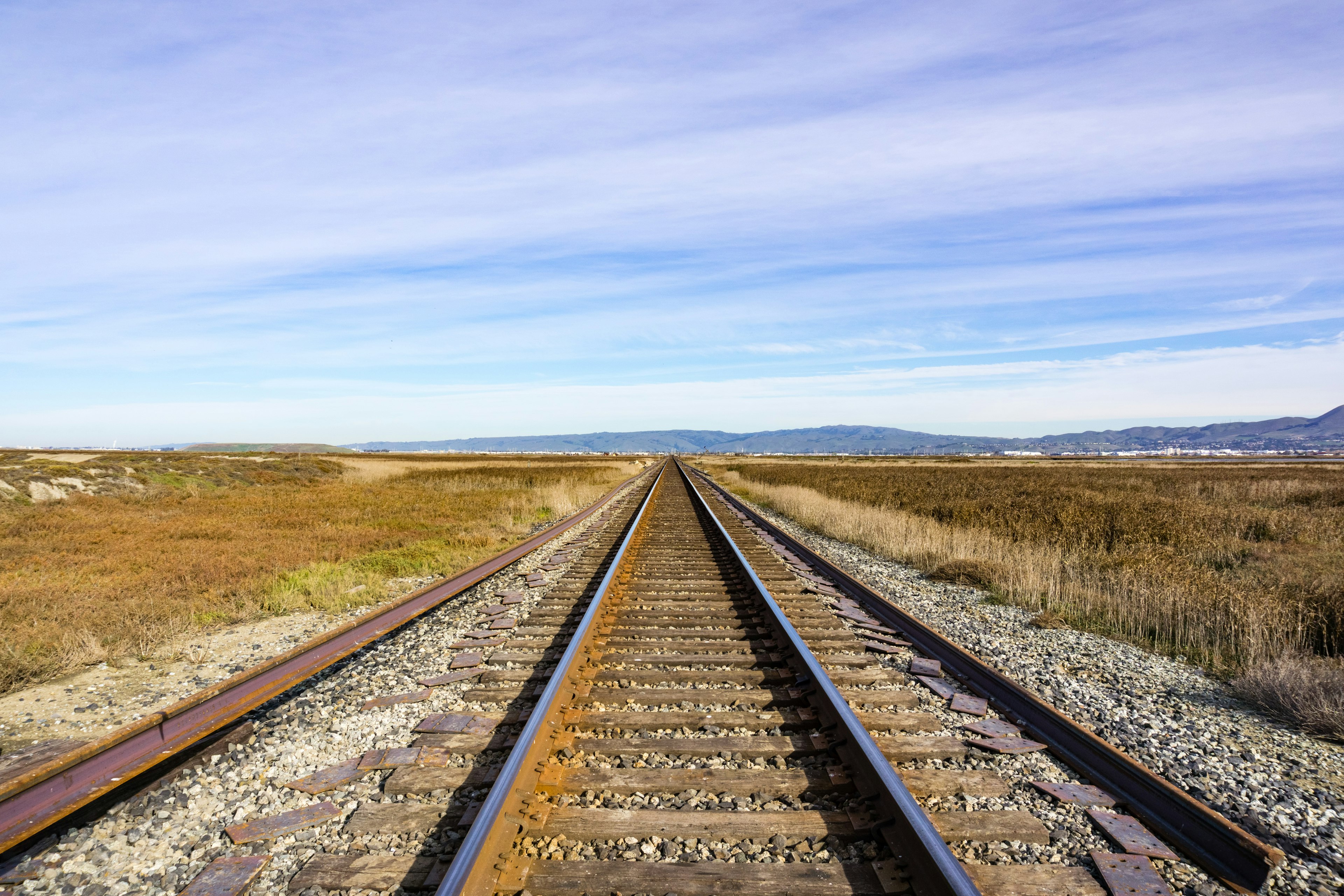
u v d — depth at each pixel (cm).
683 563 1073
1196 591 796
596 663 565
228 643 716
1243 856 284
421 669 578
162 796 362
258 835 322
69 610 760
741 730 432
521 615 757
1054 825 325
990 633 708
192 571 975
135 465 2803
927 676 554
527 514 1872
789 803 338
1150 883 278
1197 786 374
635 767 377
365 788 368
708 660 564
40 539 1280
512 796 312
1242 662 614
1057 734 420
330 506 2005
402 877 282
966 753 404
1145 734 450
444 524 1578
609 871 275
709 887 267
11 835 275
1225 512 1597
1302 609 693
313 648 521
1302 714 470
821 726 427
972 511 1641
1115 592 850
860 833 306
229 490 2684
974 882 277
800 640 558
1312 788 379
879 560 1201
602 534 1478
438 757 395
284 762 404
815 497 2086
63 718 512
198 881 286
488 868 268
